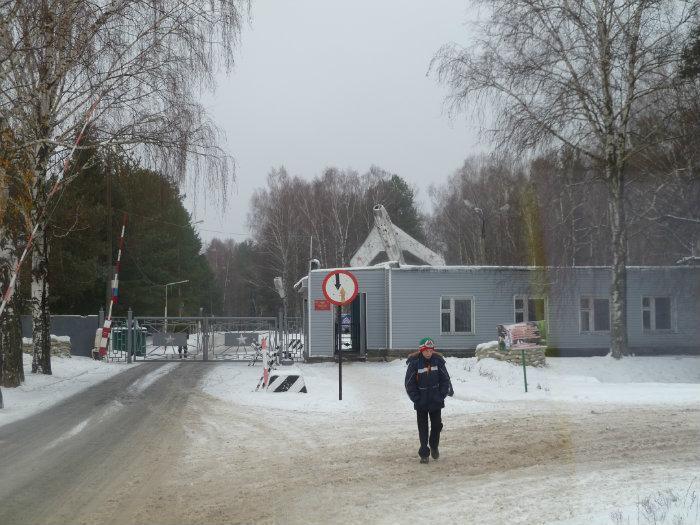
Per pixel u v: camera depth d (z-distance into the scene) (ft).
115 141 60.85
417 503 24.72
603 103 74.59
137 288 158.20
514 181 107.34
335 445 36.88
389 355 91.81
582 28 75.61
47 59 58.34
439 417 32.83
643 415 41.57
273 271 226.58
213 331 98.68
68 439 39.32
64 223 113.50
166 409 50.88
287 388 59.00
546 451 33.50
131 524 23.11
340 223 197.98
